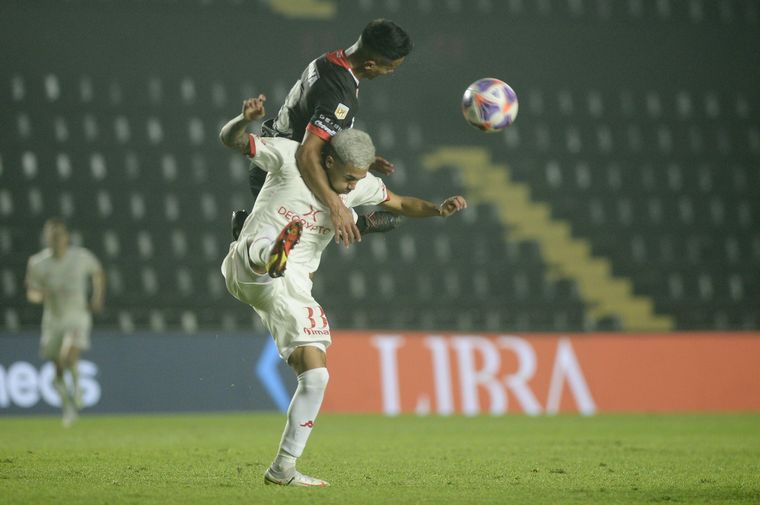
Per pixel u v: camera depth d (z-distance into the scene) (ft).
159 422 161.68
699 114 287.69
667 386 209.67
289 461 64.90
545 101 282.15
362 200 69.82
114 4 260.42
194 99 259.60
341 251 245.65
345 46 273.54
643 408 206.90
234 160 253.24
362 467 82.23
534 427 150.92
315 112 66.08
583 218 266.57
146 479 69.72
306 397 64.34
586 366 207.00
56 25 255.50
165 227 240.53
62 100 249.75
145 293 230.89
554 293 252.83
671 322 251.39
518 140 276.00
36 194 236.22
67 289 161.27
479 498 59.93
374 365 197.88
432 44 279.69
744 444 113.70
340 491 62.59
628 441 119.14
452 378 200.34
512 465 84.58
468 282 250.37
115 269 231.09
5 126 241.96
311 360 64.54
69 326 161.38
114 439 119.34
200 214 245.86
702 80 291.38
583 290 253.85
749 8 298.15
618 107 285.02
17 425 153.69
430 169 266.36
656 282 257.75
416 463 86.48
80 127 247.29
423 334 201.98
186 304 229.45
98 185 241.76
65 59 254.88
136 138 250.16
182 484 66.08
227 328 229.66
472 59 281.33
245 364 194.70
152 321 226.38
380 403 196.03
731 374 213.25
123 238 237.25
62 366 160.66
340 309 238.89
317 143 65.16
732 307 253.44
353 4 277.64
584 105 283.38
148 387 188.55
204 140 254.68
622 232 264.93
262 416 181.16
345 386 195.72
